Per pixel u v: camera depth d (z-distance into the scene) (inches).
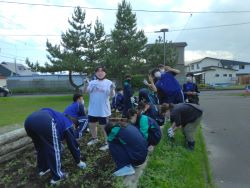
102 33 1109.7
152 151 252.4
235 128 441.1
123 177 196.2
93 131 283.3
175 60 1488.7
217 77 2613.2
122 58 1111.0
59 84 1939.0
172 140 300.5
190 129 291.9
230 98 1102.4
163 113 324.5
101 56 1096.8
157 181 197.3
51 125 190.4
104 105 272.5
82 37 1089.4
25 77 2121.1
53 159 189.8
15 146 245.8
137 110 246.7
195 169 239.3
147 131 240.7
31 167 222.7
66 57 1049.5
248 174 240.4
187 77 458.6
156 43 1414.9
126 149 202.2
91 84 274.2
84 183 188.9
